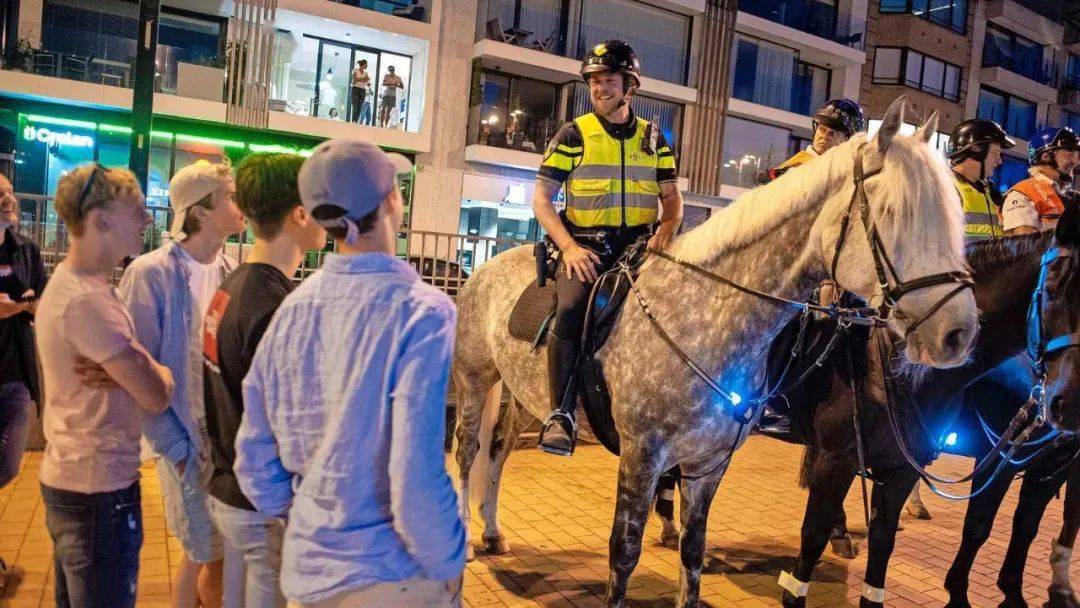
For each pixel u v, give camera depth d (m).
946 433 3.25
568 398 3.16
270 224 1.97
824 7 23.92
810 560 3.30
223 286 2.01
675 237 3.25
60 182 2.07
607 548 4.44
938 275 2.27
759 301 2.76
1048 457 3.52
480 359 4.13
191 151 16.11
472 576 3.94
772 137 22.94
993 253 3.16
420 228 18.00
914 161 2.34
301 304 1.60
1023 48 28.22
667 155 3.47
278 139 16.72
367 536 1.52
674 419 2.87
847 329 3.26
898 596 4.00
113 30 15.69
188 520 2.38
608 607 2.97
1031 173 4.39
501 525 4.75
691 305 2.90
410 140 17.44
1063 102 29.28
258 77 15.94
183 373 2.43
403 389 1.46
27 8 14.80
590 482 5.83
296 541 1.55
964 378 3.17
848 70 24.23
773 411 3.96
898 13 24.59
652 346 2.93
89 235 2.04
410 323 1.49
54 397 2.08
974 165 4.17
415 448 1.44
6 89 14.13
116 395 2.09
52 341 2.05
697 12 20.67
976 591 4.12
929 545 4.88
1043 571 4.50
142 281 2.43
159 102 15.10
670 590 3.92
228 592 2.00
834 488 3.25
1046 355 2.90
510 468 6.14
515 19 18.94
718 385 2.82
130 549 2.13
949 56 25.64
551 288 3.48
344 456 1.51
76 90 14.64
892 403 3.08
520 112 19.33
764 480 6.33
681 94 20.61
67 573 2.08
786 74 23.22
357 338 1.52
